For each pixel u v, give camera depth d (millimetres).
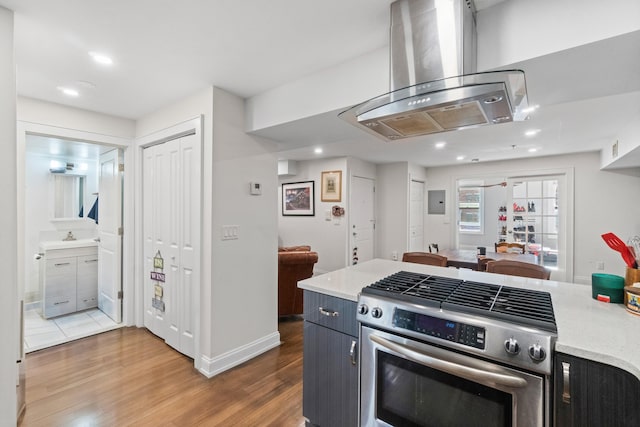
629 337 1022
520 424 1044
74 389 2111
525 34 1334
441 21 1325
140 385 2168
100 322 3311
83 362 2488
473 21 1406
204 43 1784
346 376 1543
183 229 2617
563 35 1255
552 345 998
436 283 1625
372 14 1524
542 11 1298
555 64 1377
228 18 1552
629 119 3008
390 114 1382
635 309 1220
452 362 1170
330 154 5250
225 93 2438
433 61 1346
